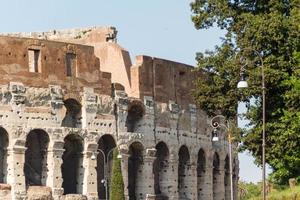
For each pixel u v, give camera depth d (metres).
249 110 173.75
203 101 189.75
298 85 158.12
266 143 168.12
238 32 177.62
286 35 168.12
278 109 167.25
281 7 174.88
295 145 159.38
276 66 168.12
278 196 159.12
